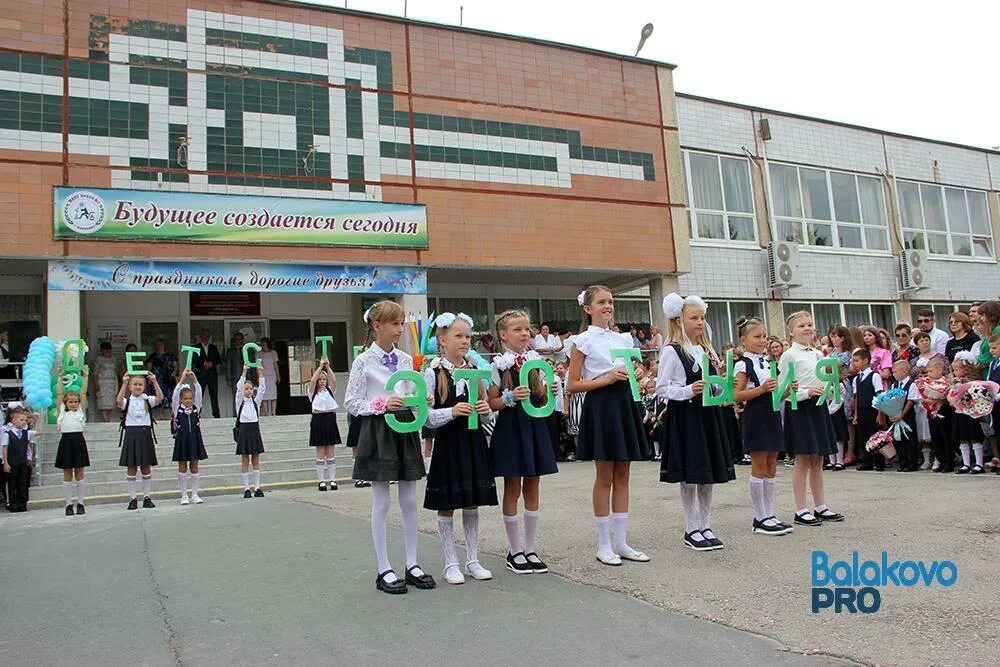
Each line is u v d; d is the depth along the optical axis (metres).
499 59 16.11
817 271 20.61
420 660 3.30
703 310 5.42
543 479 10.10
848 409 10.01
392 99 15.05
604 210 16.62
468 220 15.33
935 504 6.35
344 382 17.27
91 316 15.57
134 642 3.71
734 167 19.91
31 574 5.38
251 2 14.19
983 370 8.45
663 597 4.09
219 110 13.75
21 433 10.10
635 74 17.53
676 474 5.19
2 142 12.32
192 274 13.27
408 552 4.62
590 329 5.20
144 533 7.05
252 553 5.78
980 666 2.99
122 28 13.27
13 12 12.62
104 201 12.71
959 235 23.30
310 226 13.99
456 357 4.90
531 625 3.71
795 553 4.92
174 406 10.32
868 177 21.97
